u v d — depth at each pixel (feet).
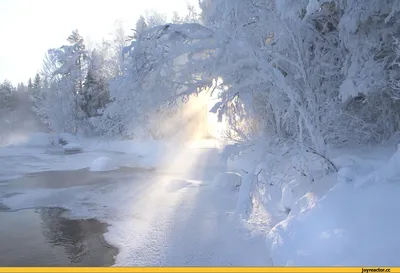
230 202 31.78
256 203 25.36
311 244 14.97
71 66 149.48
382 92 33.37
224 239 22.61
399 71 29.81
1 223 29.32
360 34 28.86
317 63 29.04
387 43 29.84
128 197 37.40
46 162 75.10
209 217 27.78
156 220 28.25
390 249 12.35
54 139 135.74
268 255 18.62
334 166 23.29
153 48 23.09
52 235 25.95
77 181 49.32
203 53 23.11
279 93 24.79
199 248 21.57
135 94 23.39
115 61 127.54
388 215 14.71
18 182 49.37
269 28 24.84
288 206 25.02
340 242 13.79
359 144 33.32
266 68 22.36
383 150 29.84
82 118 142.82
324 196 18.31
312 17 28.78
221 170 50.29
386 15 29.86
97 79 141.18
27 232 26.76
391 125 34.86
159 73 22.76
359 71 28.02
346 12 27.91
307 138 25.58
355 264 12.02
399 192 16.28
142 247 22.53
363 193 17.33
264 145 24.06
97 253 22.06
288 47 25.85
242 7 23.70
